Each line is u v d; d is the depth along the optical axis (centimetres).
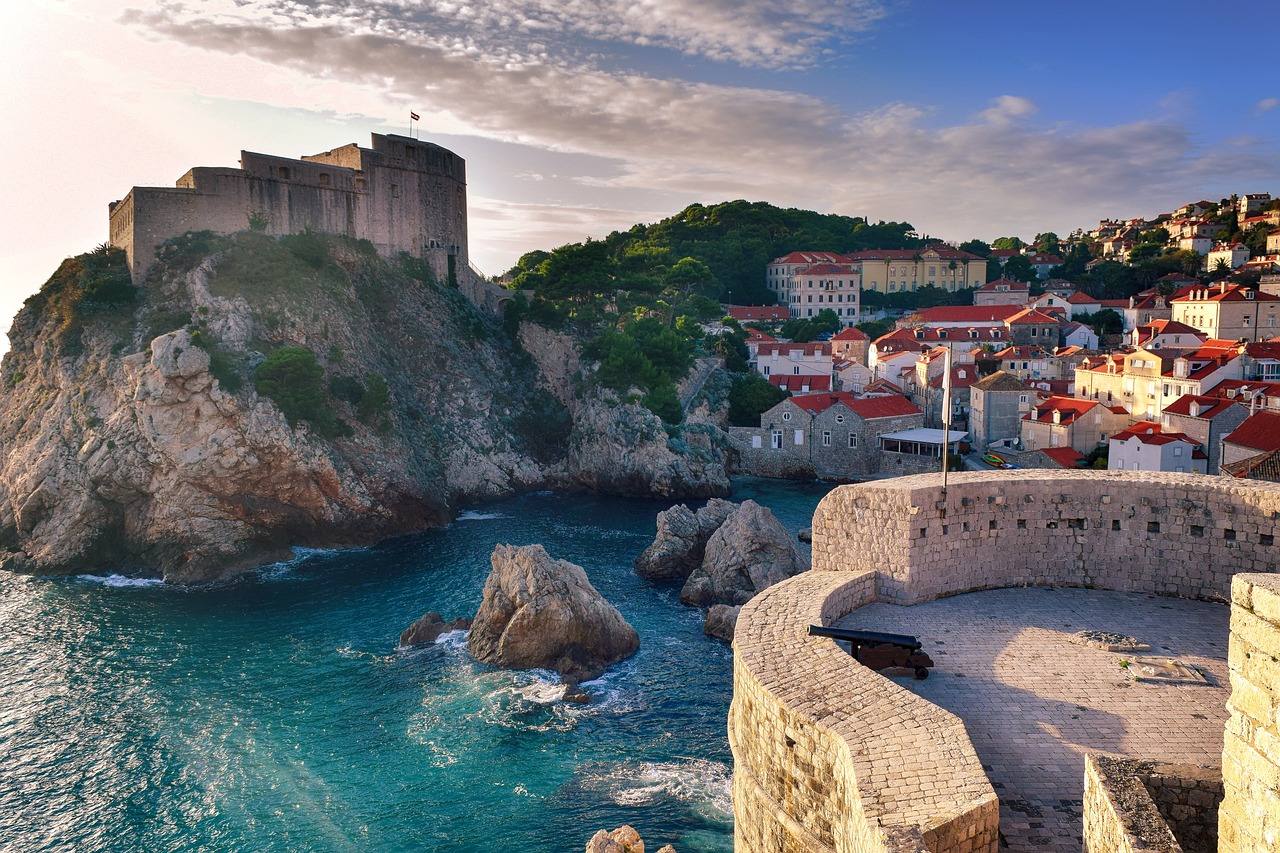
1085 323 17350
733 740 2336
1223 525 2816
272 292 10606
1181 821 1535
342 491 9256
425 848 3850
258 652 6147
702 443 12169
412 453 10506
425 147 13912
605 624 5991
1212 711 2158
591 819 4047
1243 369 10019
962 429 12900
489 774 4462
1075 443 10700
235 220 11288
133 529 8706
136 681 5662
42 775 4516
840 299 19725
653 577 7850
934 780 1627
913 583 2859
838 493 3005
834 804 1819
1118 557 2980
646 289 15325
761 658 2227
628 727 4962
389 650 6147
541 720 5053
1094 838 1533
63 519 8588
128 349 9556
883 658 2355
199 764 4600
